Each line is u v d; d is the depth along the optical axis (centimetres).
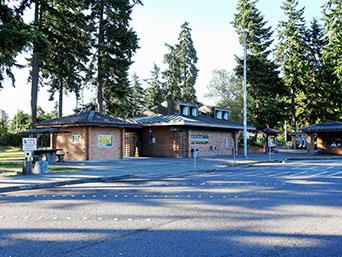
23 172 1702
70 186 1363
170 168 2102
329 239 571
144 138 3619
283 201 932
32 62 3173
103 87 3997
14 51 2181
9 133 5834
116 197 1034
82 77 3666
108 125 2875
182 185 1319
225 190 1154
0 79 2364
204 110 4369
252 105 5003
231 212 792
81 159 2845
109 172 1822
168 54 6316
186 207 854
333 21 2912
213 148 3772
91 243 557
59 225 680
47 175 1659
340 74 3306
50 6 3086
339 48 3034
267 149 4456
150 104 7281
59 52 3456
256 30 5159
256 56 5053
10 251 519
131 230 638
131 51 3762
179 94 6034
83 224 687
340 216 746
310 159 3234
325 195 1037
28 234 614
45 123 3044
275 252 507
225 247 532
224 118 4491
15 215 783
